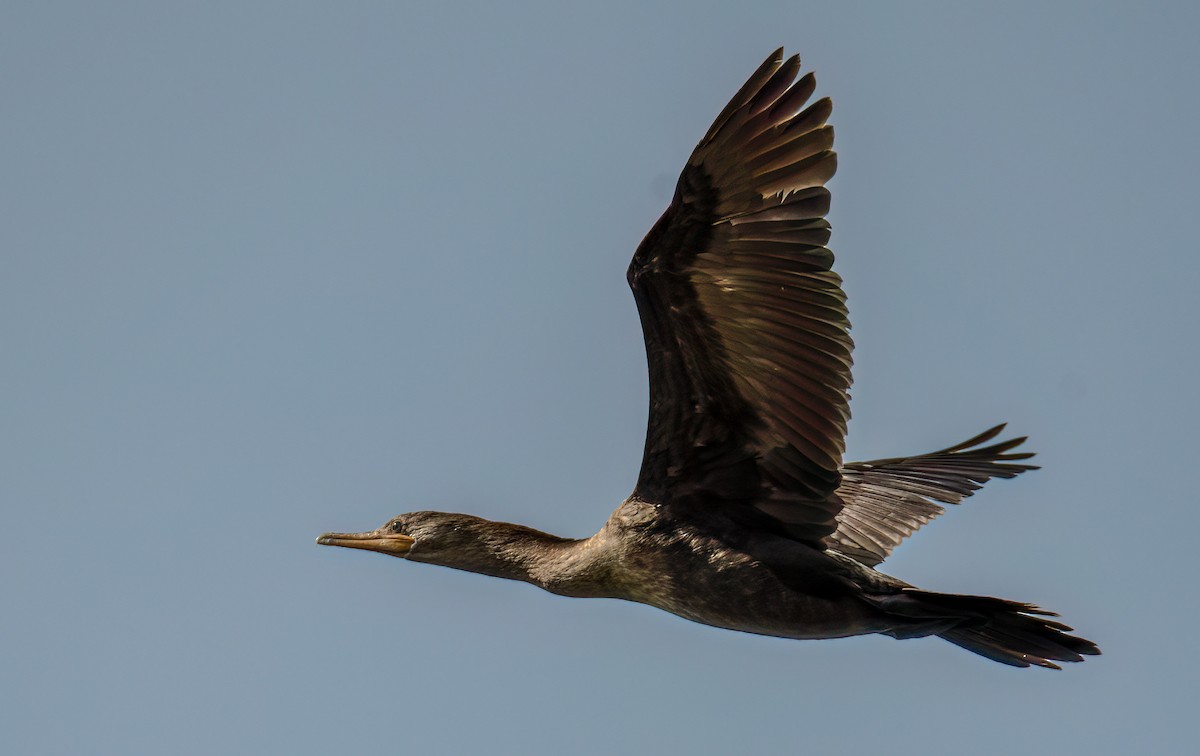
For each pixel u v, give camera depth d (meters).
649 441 14.66
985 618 14.27
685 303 13.62
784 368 13.70
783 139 12.80
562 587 15.61
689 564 14.80
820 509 14.42
